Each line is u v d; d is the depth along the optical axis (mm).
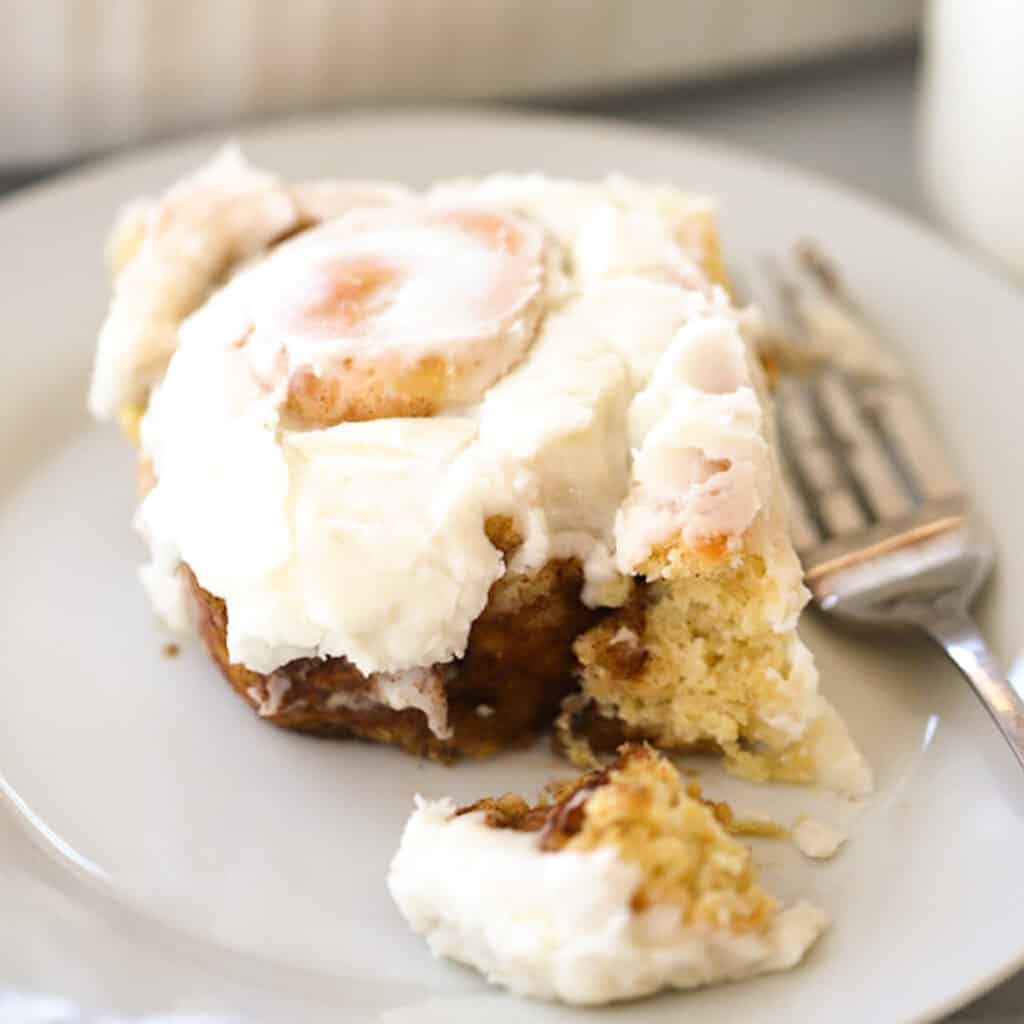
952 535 395
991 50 447
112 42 469
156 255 397
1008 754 368
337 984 345
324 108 494
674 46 507
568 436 362
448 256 385
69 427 422
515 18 492
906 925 346
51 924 349
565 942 333
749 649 368
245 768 374
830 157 503
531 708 377
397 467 360
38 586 400
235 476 361
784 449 419
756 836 362
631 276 388
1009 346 430
